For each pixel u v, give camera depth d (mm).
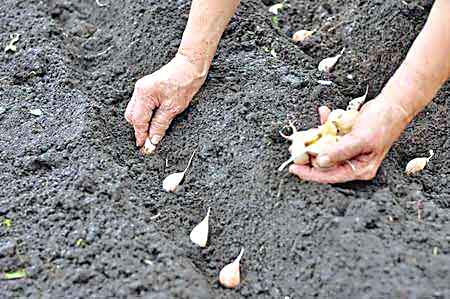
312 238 1202
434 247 1171
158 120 1375
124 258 1198
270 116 1352
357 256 1159
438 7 1147
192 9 1346
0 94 1466
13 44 1543
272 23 1591
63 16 1657
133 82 1487
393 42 1509
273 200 1255
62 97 1444
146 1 1566
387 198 1212
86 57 1559
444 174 1374
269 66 1447
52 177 1312
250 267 1234
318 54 1565
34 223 1255
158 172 1366
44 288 1182
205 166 1346
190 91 1378
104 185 1284
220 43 1497
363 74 1500
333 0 1629
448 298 1117
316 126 1339
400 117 1177
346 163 1212
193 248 1255
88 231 1229
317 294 1166
